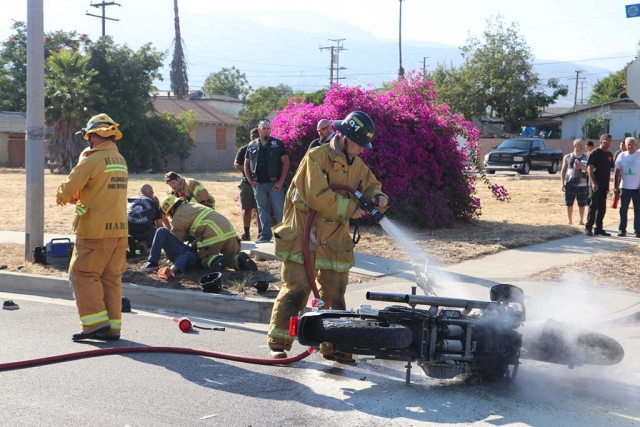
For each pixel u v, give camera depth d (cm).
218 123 4953
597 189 1342
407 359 516
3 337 655
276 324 579
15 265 964
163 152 4466
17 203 1920
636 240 1301
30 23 988
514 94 5741
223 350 634
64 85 3841
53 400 489
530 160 3453
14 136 4562
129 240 991
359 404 493
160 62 4334
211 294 805
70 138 3850
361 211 559
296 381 544
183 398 499
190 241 937
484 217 1620
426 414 474
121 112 4181
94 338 654
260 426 449
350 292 849
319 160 564
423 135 1394
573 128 5725
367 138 566
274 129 1405
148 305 830
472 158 1500
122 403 486
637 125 5281
